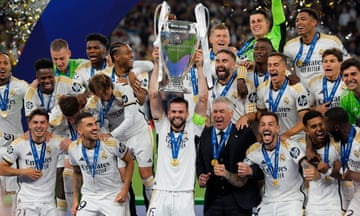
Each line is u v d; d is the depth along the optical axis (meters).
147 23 34.22
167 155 15.49
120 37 33.47
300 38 17.70
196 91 16.64
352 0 24.34
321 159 15.00
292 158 15.08
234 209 15.27
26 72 20.53
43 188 16.12
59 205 17.52
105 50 17.53
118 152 15.68
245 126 15.49
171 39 14.80
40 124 15.92
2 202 17.38
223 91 17.06
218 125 15.38
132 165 15.88
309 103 16.38
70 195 17.42
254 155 15.23
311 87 16.94
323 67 16.72
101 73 16.66
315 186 15.22
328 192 15.15
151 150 17.06
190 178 15.42
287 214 15.08
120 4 19.98
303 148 15.56
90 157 15.65
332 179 15.08
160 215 15.34
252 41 18.30
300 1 21.80
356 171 14.84
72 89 17.56
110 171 15.76
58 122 17.12
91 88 16.53
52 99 17.59
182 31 14.83
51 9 20.27
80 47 20.14
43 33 20.27
